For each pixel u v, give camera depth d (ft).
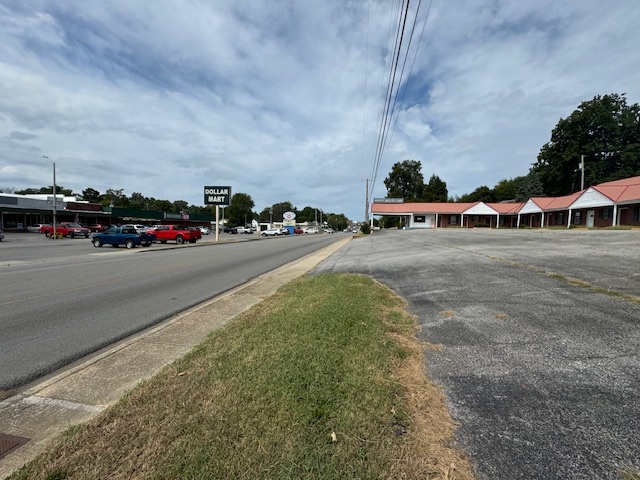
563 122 165.37
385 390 8.80
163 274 35.70
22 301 22.82
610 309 15.01
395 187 285.64
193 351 12.17
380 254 46.50
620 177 148.77
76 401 9.72
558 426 7.48
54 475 6.29
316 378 9.36
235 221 367.25
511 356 11.07
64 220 164.25
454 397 8.75
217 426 7.36
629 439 6.96
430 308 17.12
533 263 27.12
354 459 6.40
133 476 6.15
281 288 25.23
